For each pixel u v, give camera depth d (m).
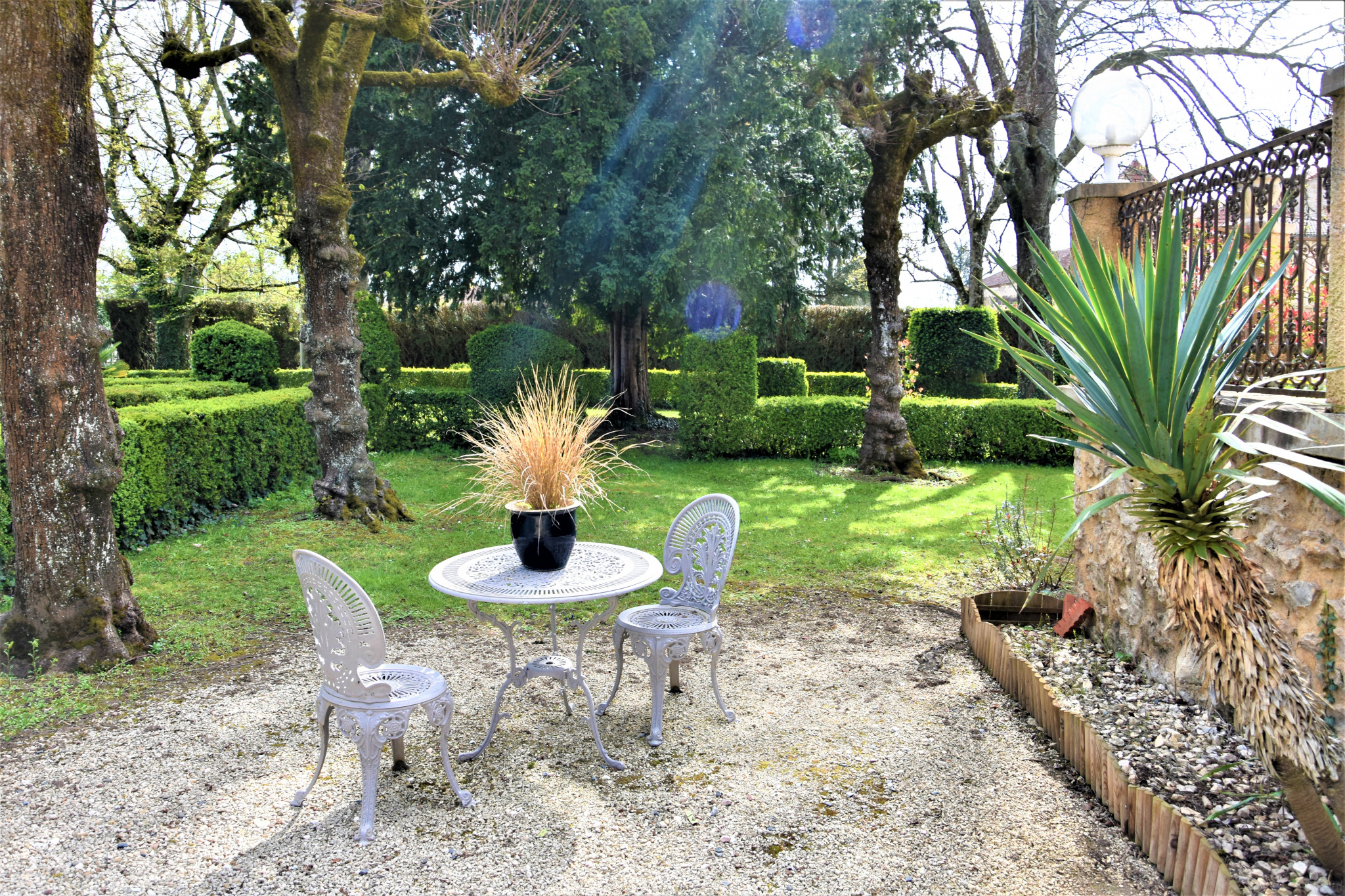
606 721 3.36
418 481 8.88
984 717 3.34
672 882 2.26
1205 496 1.98
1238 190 3.14
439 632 4.51
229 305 18.75
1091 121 4.09
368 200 10.60
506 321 17.67
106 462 3.83
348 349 6.77
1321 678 2.46
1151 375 1.97
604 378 15.13
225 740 3.16
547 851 2.42
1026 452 10.59
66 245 3.67
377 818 2.61
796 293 11.64
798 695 3.62
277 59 6.25
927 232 15.70
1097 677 3.58
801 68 9.79
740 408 10.48
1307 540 2.50
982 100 8.95
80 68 3.64
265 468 7.78
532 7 7.98
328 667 2.59
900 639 4.37
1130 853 2.38
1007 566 5.20
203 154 14.55
